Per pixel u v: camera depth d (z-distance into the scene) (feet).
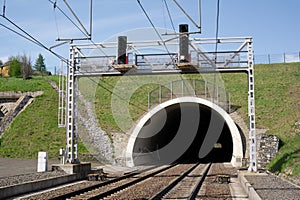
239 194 48.80
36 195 43.80
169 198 44.42
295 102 119.96
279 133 97.66
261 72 145.79
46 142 108.68
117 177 68.59
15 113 123.03
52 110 125.49
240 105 120.37
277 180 54.44
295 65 148.77
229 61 64.90
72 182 60.59
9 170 72.64
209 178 69.92
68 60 67.77
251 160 63.82
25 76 162.09
